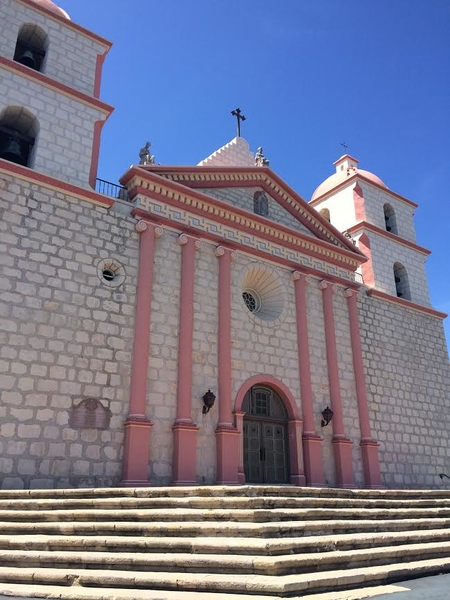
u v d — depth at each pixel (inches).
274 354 763.4
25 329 546.0
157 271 672.4
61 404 546.3
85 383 568.4
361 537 329.7
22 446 511.5
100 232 637.3
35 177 601.3
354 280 948.0
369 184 1115.3
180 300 679.1
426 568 310.3
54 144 660.1
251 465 700.7
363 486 797.9
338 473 766.5
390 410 904.3
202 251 732.0
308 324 831.7
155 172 726.5
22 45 708.7
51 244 592.7
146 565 275.6
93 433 558.9
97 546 307.1
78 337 578.6
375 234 1059.3
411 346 1002.7
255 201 850.1
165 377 632.4
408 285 1077.1
